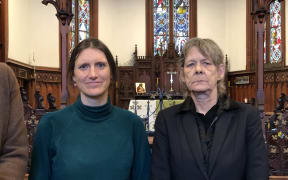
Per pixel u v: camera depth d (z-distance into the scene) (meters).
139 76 11.78
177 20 12.72
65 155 1.64
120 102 11.93
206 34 12.60
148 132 4.05
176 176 1.83
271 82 10.27
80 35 11.70
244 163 1.79
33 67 9.43
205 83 1.84
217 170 1.73
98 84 1.72
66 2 4.97
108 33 12.41
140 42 12.48
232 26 12.20
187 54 1.90
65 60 4.93
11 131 1.48
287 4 10.09
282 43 10.23
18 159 1.44
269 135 3.35
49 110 4.49
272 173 3.24
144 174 1.87
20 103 1.56
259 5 4.56
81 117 1.74
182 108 1.94
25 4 9.11
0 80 1.48
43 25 9.98
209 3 12.64
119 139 1.74
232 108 1.87
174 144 1.86
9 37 7.91
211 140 1.84
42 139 1.70
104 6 12.34
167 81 11.62
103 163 1.65
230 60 12.25
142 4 12.54
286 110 3.39
